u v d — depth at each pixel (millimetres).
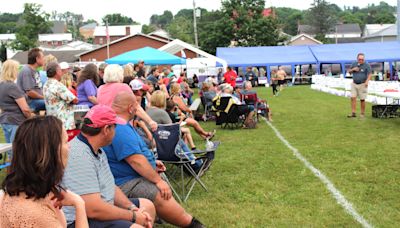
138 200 4371
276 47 42500
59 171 2598
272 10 64875
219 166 8234
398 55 41312
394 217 5410
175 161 6230
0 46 80250
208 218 5551
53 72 7098
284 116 15680
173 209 4711
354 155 8797
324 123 13508
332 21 113562
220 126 13695
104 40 112062
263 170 7875
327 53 41906
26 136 2533
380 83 19719
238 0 63281
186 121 9406
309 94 26891
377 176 7188
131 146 4609
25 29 75750
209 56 27859
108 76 6016
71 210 3547
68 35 105750
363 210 5656
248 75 36906
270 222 5383
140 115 6172
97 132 3732
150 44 57531
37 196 2551
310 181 7055
